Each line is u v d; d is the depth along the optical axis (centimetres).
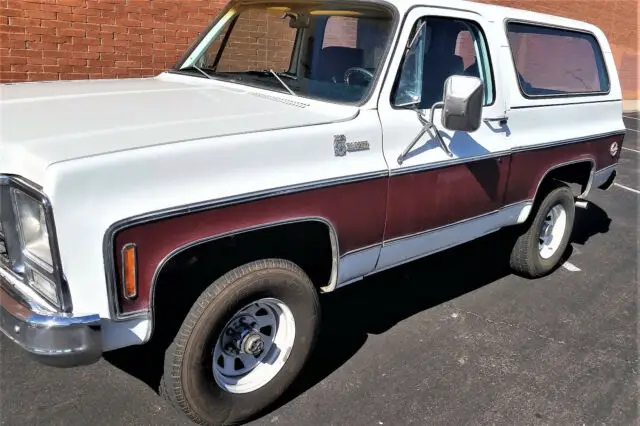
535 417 331
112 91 346
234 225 266
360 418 317
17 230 245
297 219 289
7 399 306
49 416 297
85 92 340
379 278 495
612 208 787
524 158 433
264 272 282
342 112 322
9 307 239
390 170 327
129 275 238
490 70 402
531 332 427
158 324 289
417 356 382
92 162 228
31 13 670
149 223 239
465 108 304
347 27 361
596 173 535
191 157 253
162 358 293
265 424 306
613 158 559
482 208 407
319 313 318
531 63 447
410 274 509
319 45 372
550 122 462
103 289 234
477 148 387
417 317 435
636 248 630
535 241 499
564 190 504
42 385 320
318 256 332
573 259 582
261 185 273
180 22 797
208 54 425
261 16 409
